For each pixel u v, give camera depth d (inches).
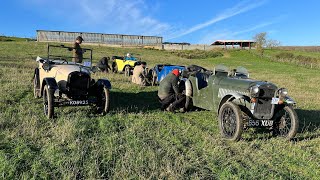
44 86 289.3
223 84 293.9
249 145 242.1
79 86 293.4
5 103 318.3
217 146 229.1
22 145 204.1
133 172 176.1
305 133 290.7
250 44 2935.5
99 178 167.2
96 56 1309.1
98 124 268.7
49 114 269.9
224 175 182.2
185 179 173.6
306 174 196.1
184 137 249.9
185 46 2561.5
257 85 258.5
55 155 189.6
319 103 486.0
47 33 2118.6
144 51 1991.9
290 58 1931.6
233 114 252.1
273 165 206.7
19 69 620.4
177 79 344.8
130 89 484.1
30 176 165.0
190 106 351.9
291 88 694.5
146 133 251.9
